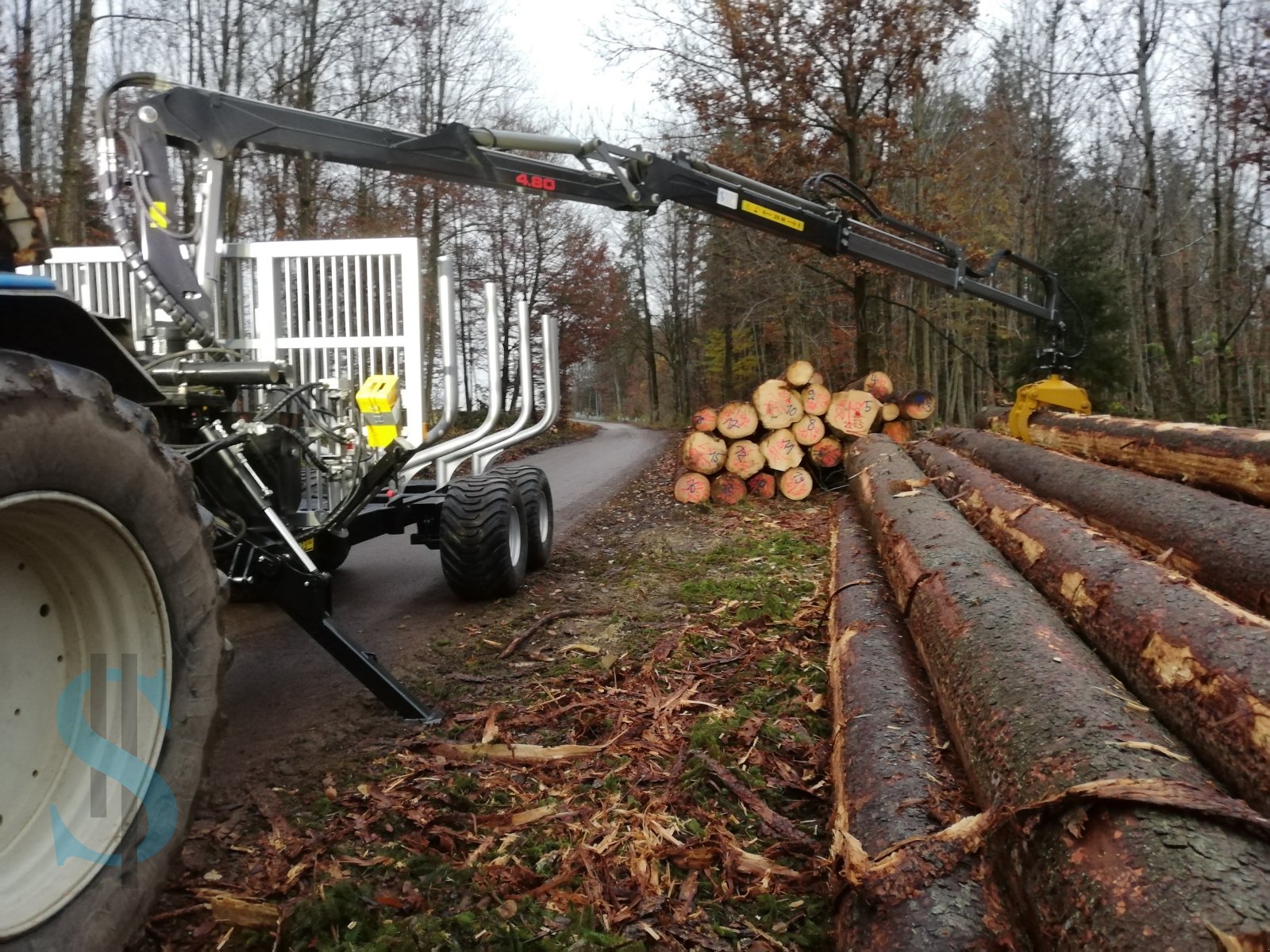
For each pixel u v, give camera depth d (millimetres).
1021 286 22656
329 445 4516
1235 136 14914
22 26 11562
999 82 22266
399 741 3521
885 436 10031
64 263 4789
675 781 3102
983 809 2174
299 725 3703
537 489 6582
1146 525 4039
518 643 4812
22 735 1811
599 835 2754
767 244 20047
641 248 42844
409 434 4969
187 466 2100
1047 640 2641
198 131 4746
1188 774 1847
